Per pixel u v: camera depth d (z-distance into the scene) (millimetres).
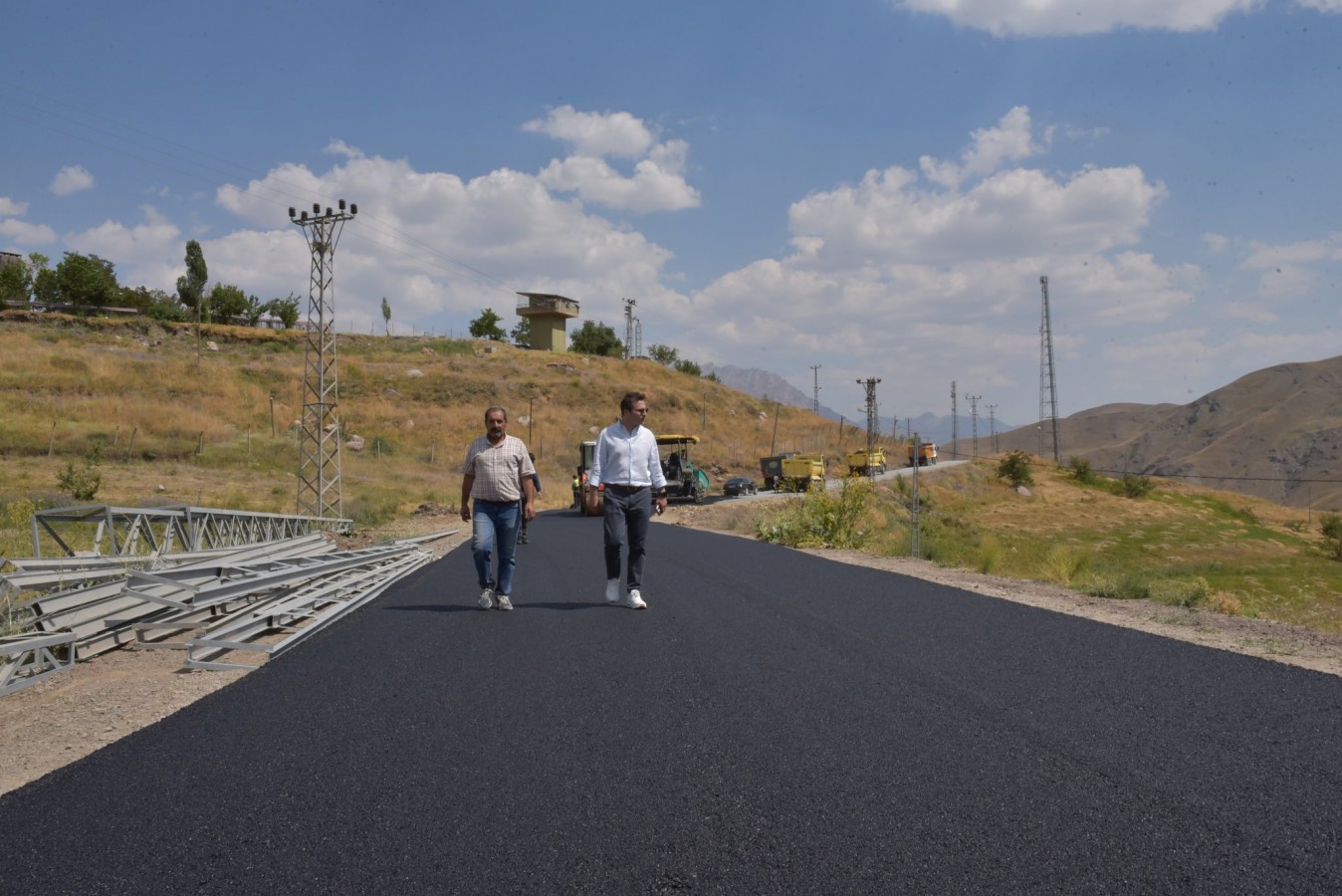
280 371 70125
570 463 63938
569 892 2979
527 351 99562
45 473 33594
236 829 3576
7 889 3100
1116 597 10938
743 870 3123
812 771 4125
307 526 21547
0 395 49188
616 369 98938
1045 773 4066
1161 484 85562
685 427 85125
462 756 4422
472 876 3111
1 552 14117
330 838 3463
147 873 3197
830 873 3086
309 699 5598
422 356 87250
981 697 5383
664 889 2988
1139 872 3062
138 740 4844
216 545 13156
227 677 6449
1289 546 56719
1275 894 2891
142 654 7430
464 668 6312
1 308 74500
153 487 33594
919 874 3068
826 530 19734
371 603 9523
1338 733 4605
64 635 6891
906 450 84688
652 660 6430
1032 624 7773
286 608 8242
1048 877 3033
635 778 4070
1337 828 3396
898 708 5152
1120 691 5500
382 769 4262
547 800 3809
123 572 8719
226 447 46750
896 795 3807
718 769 4172
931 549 18672
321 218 30734
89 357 62906
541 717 5066
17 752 4910
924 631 7461
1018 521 60188
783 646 6871
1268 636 7727
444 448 60750
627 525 8766
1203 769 4090
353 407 65750
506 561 8781
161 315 85438
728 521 31156
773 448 85312
